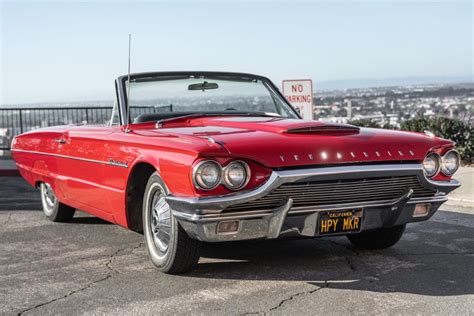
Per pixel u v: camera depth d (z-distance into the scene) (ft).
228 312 13.25
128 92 19.11
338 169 14.35
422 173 15.53
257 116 19.25
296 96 40.73
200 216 13.96
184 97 20.13
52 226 23.00
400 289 14.65
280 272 16.17
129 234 21.36
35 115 56.49
